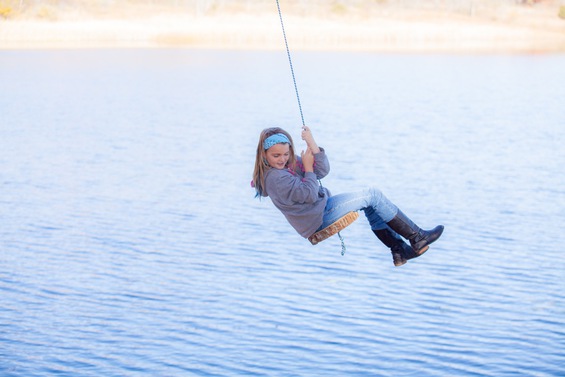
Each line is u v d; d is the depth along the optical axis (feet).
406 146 100.68
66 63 245.04
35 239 59.82
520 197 72.23
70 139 108.27
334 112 137.39
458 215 66.13
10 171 85.61
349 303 46.80
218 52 289.74
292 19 377.91
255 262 54.34
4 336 42.68
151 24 360.07
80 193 75.25
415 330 43.11
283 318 44.83
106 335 42.98
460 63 248.93
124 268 53.31
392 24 379.76
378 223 26.63
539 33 371.15
